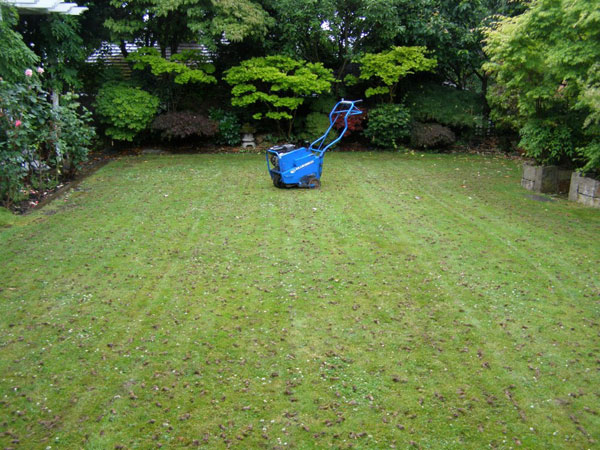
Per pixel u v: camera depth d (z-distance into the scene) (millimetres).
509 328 3496
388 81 11711
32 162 7660
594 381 2879
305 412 2621
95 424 2527
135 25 11359
